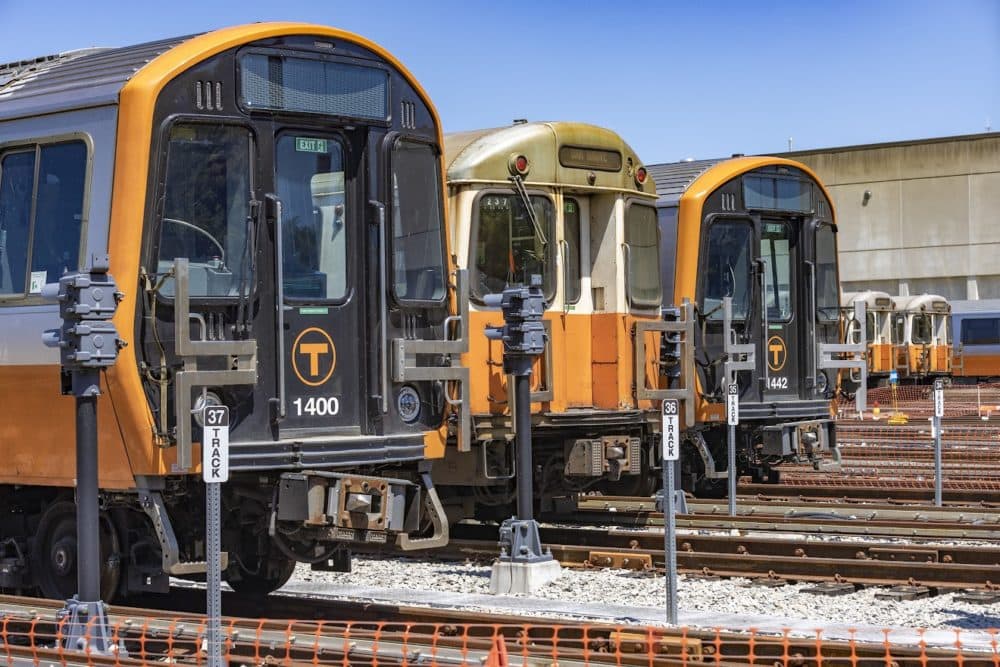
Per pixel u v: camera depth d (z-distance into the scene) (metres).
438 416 13.20
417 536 13.34
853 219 75.75
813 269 22.17
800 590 13.95
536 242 17.48
